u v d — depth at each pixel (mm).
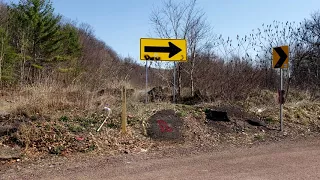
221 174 5258
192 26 14805
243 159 6242
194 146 7516
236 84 12180
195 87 13789
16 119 8328
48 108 9297
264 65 14281
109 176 5191
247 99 11906
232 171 5422
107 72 14320
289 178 4988
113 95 11445
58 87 10344
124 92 8133
